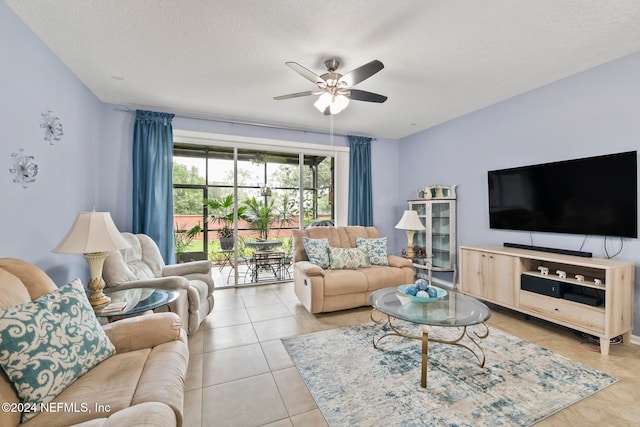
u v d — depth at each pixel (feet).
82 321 4.35
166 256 12.10
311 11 6.23
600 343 7.39
